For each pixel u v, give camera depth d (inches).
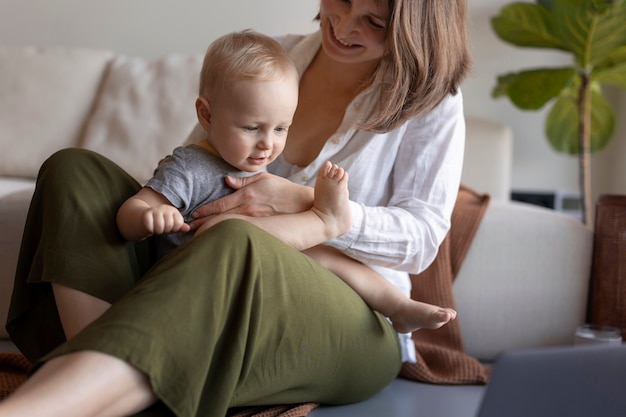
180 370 45.3
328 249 61.6
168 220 52.1
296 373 56.1
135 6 128.5
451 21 60.8
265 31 129.0
